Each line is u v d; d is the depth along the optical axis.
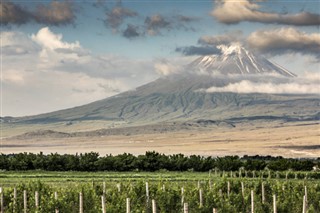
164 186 65.00
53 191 66.88
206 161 146.12
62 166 142.62
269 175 114.75
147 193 64.00
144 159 146.12
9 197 65.25
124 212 59.81
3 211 63.56
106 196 63.97
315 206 67.56
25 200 62.12
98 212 59.88
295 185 75.00
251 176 124.31
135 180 110.25
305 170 141.25
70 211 61.22
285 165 141.38
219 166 144.88
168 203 62.59
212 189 69.06
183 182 99.94
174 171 145.00
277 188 71.50
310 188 72.56
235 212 62.38
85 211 61.97
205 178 116.56
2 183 102.44
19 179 114.19
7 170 140.88
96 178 118.00
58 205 60.72
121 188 67.56
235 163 144.38
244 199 65.56
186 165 146.12
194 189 64.12
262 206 65.00
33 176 122.81
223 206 62.19
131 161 145.50
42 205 60.75
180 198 63.06
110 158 145.38
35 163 142.25
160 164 145.75
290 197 67.06
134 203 62.47
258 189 72.12
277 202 64.94
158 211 62.97
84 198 62.75
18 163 141.75
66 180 111.75
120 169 144.25
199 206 61.16
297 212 64.75
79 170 143.12
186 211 49.12
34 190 66.44
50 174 129.75
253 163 143.50
